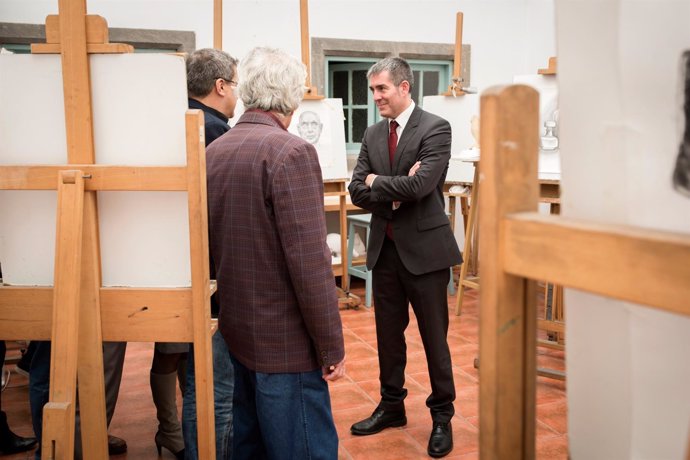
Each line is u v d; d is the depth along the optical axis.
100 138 1.43
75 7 1.37
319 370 1.63
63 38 1.39
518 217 0.64
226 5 4.71
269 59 1.64
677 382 0.66
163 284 1.49
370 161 2.48
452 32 5.47
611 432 0.72
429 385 3.14
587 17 0.67
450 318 4.30
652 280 0.53
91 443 1.50
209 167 1.65
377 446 2.51
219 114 2.32
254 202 1.54
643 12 0.64
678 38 0.63
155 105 1.40
